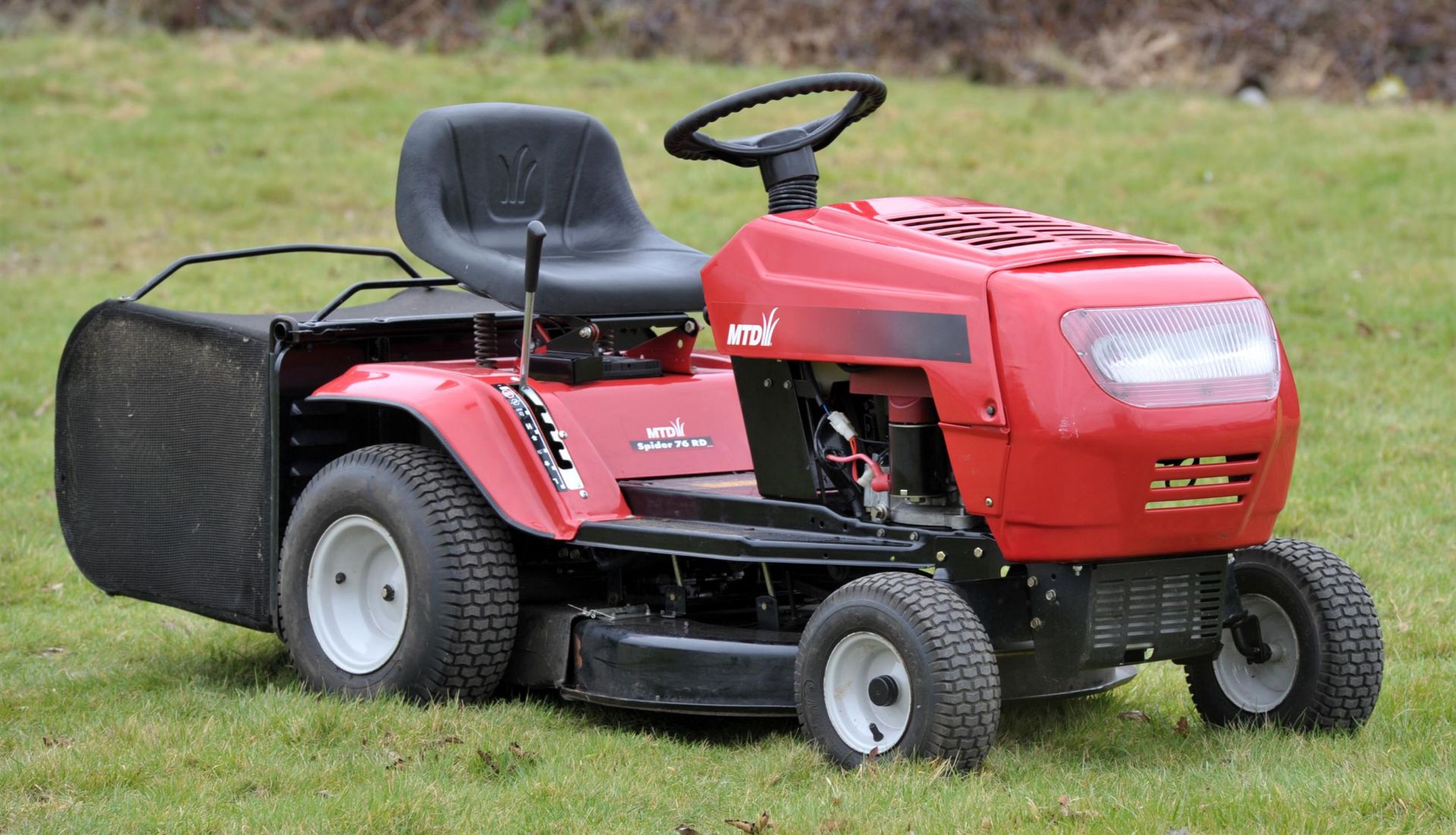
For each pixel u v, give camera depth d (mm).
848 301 7375
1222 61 34469
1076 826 6262
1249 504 7020
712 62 33938
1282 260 20688
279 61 31891
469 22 35531
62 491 9602
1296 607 7527
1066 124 28375
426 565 8008
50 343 17906
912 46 34031
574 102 29094
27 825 6363
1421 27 34688
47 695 8430
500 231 9539
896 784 6559
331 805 6500
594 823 6453
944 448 7332
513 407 8227
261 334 8719
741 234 7938
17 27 34031
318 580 8484
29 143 26219
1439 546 11289
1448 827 6070
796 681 7234
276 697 8164
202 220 23250
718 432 8812
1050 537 6797
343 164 25656
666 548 7738
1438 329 17891
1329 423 14914
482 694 8188
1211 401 6836
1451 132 27156
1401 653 8977
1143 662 7137
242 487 8844
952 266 7094
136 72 30781
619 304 8719
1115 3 35625
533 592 8828
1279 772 6859
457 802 6602
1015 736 7785
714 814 6594
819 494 7738
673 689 7688
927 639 6723
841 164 25094
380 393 8500
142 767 7062
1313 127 27969
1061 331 6730
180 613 10469
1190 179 24547
